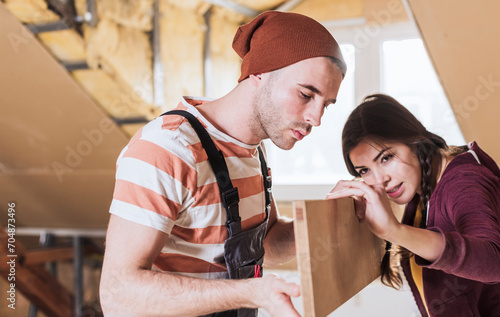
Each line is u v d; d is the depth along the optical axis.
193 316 0.84
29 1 2.29
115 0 2.34
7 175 3.59
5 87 2.84
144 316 0.86
